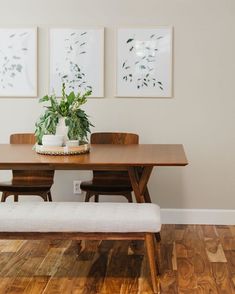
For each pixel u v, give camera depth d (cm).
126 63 448
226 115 448
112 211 304
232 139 450
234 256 362
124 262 349
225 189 454
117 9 444
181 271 332
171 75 446
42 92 456
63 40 449
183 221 458
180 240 404
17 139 425
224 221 455
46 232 299
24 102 458
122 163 308
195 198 457
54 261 351
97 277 321
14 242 394
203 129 450
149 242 296
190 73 446
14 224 297
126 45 446
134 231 295
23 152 356
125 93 450
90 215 298
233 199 455
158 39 443
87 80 451
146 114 452
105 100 453
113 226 294
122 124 455
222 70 443
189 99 448
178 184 457
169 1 441
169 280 316
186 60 445
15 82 455
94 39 447
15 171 423
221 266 341
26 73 454
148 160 318
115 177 421
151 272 298
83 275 325
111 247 383
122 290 300
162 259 356
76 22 448
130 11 444
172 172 457
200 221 457
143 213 301
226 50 441
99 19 446
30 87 455
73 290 300
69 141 346
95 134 423
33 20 450
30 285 308
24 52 452
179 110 450
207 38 441
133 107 452
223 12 439
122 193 390
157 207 318
